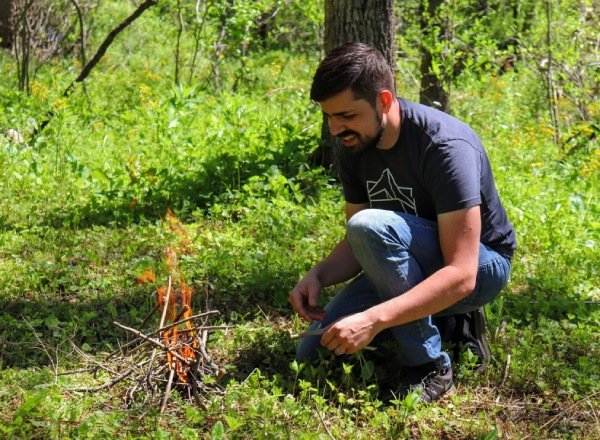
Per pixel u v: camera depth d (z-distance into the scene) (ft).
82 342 13.30
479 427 10.87
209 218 19.61
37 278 15.49
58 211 19.80
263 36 55.11
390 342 12.35
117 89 38.83
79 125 28.60
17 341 13.10
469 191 10.71
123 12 53.78
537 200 21.31
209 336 13.00
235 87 41.45
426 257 11.19
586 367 12.38
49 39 45.19
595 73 37.35
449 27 36.96
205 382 11.05
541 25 39.81
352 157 11.76
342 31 21.94
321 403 10.78
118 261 16.84
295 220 18.89
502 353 12.65
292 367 11.24
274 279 15.44
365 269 11.21
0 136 26.03
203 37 40.96
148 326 13.57
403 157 11.06
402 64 40.83
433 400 11.47
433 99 35.73
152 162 23.40
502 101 40.40
